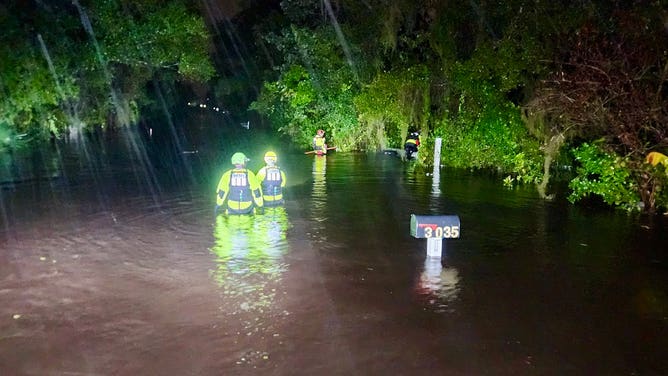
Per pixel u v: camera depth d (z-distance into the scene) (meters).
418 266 8.03
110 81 33.19
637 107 11.86
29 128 26.84
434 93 21.56
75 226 10.28
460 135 19.11
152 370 4.98
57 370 4.98
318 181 15.94
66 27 25.48
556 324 6.09
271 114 33.38
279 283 7.22
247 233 9.79
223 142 31.14
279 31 37.41
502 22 18.55
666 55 11.80
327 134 27.52
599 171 12.32
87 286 7.06
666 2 12.19
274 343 5.52
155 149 26.81
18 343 5.48
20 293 6.80
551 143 14.26
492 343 5.61
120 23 27.83
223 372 4.96
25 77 22.61
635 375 5.06
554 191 14.33
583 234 9.95
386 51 24.86
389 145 26.27
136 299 6.62
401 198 13.30
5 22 21.45
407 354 5.34
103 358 5.20
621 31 12.39
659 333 5.91
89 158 22.44
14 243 9.09
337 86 26.44
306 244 9.11
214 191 14.24
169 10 29.06
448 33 19.88
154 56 29.86
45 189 14.50
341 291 6.96
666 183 11.70
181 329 5.81
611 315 6.36
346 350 5.40
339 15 27.31
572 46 13.50
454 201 12.95
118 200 12.90
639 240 9.59
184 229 10.05
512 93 18.61
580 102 12.25
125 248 8.79
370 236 9.70
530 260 8.41
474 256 8.58
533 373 5.04
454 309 6.45
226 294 6.81
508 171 17.73
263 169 12.23
